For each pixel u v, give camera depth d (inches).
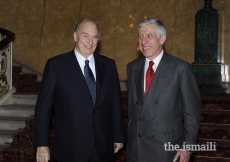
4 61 278.2
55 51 348.5
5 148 224.5
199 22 289.4
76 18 345.4
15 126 251.1
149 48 123.9
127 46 336.5
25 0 353.4
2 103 273.9
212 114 230.4
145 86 128.1
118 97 136.1
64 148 127.2
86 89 127.4
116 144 136.6
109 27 339.9
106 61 136.3
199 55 291.3
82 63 130.7
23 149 221.8
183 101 124.6
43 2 351.3
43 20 350.9
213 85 287.3
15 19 354.3
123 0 337.4
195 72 290.7
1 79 275.9
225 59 317.4
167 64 125.9
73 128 126.3
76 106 126.8
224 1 317.4
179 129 126.6
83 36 125.4
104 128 130.3
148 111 125.0
